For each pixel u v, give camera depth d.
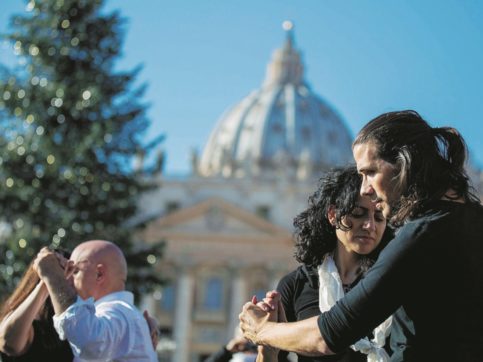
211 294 90.88
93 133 28.52
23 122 29.11
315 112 146.62
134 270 31.41
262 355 5.95
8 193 28.67
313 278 6.24
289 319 6.35
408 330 4.84
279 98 147.00
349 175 6.12
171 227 86.56
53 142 28.70
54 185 29.08
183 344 86.69
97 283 7.30
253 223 86.56
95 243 7.52
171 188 90.00
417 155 4.87
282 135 141.75
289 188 89.81
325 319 4.83
